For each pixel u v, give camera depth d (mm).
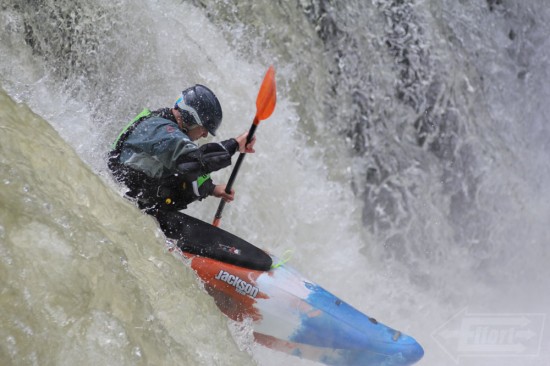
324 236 22766
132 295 11164
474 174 28438
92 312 10305
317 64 24906
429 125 27641
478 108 29125
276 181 21453
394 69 26859
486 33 29766
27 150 12039
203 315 12750
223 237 15711
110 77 18609
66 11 18016
